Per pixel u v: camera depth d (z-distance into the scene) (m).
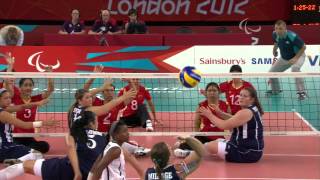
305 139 24.00
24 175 18.25
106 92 21.61
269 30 37.62
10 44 35.34
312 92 33.22
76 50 35.72
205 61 35.91
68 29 38.59
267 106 30.77
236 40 37.12
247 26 41.41
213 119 19.53
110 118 21.88
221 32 41.88
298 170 18.92
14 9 47.38
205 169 19.06
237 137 19.73
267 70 35.66
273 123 26.97
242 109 19.44
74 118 18.02
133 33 37.94
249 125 19.42
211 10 47.25
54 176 15.88
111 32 38.22
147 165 19.47
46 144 21.53
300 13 43.12
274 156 20.97
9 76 21.17
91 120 16.14
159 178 12.88
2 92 19.55
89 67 35.62
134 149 20.67
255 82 35.19
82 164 15.66
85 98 18.17
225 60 35.88
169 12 47.28
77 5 47.19
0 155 19.38
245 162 19.86
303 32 37.66
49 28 42.91
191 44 36.66
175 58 36.06
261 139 19.83
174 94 33.25
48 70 23.95
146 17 47.25
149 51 36.06
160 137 24.17
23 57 35.19
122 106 22.86
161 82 35.59
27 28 43.47
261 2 46.97
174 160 19.80
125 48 35.91
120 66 35.81
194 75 18.73
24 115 21.27
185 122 27.22
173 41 36.53
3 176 16.23
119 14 47.06
